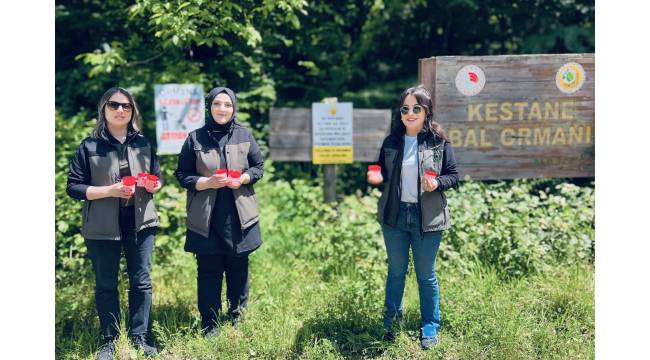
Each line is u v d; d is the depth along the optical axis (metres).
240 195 3.93
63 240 4.84
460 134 5.41
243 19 6.08
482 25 8.34
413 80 8.15
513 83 5.40
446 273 4.71
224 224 3.90
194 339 3.94
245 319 4.12
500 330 3.82
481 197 5.35
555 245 5.00
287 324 4.09
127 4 7.09
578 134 5.48
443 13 8.28
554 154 5.49
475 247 4.84
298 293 4.61
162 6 5.59
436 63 5.34
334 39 8.06
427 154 3.77
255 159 4.04
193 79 6.46
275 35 7.34
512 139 5.46
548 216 5.31
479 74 5.38
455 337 3.96
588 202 5.50
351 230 5.25
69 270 4.86
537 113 5.44
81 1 8.00
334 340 3.99
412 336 3.94
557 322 4.07
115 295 3.84
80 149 3.69
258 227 4.07
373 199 5.75
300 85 8.09
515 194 5.54
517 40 8.47
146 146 3.86
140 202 3.73
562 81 5.42
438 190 3.77
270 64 7.85
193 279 4.85
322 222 5.64
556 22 7.79
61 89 7.73
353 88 8.55
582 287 4.46
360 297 4.26
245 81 7.54
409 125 3.79
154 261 5.12
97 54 6.66
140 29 6.93
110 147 3.70
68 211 5.04
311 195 6.26
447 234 5.02
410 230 3.80
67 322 4.28
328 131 6.25
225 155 3.89
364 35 8.10
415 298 4.44
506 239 4.92
